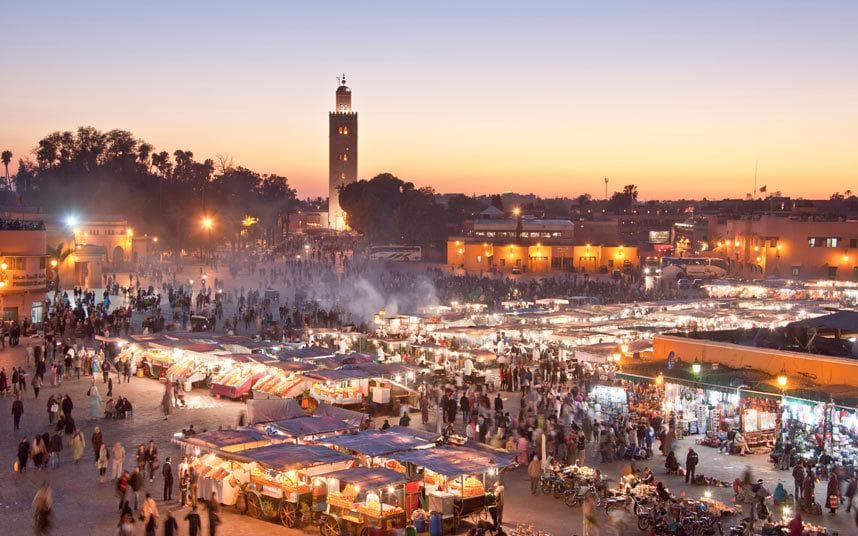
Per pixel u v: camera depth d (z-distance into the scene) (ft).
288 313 248.52
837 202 573.33
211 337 170.40
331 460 90.12
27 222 223.30
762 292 292.40
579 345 168.25
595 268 476.13
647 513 89.81
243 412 127.85
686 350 137.90
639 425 121.19
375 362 153.07
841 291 276.82
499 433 117.19
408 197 583.99
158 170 538.06
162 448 115.96
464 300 288.92
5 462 108.37
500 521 89.45
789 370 123.03
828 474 106.52
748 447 119.55
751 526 87.40
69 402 120.26
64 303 225.76
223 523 89.61
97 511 92.02
